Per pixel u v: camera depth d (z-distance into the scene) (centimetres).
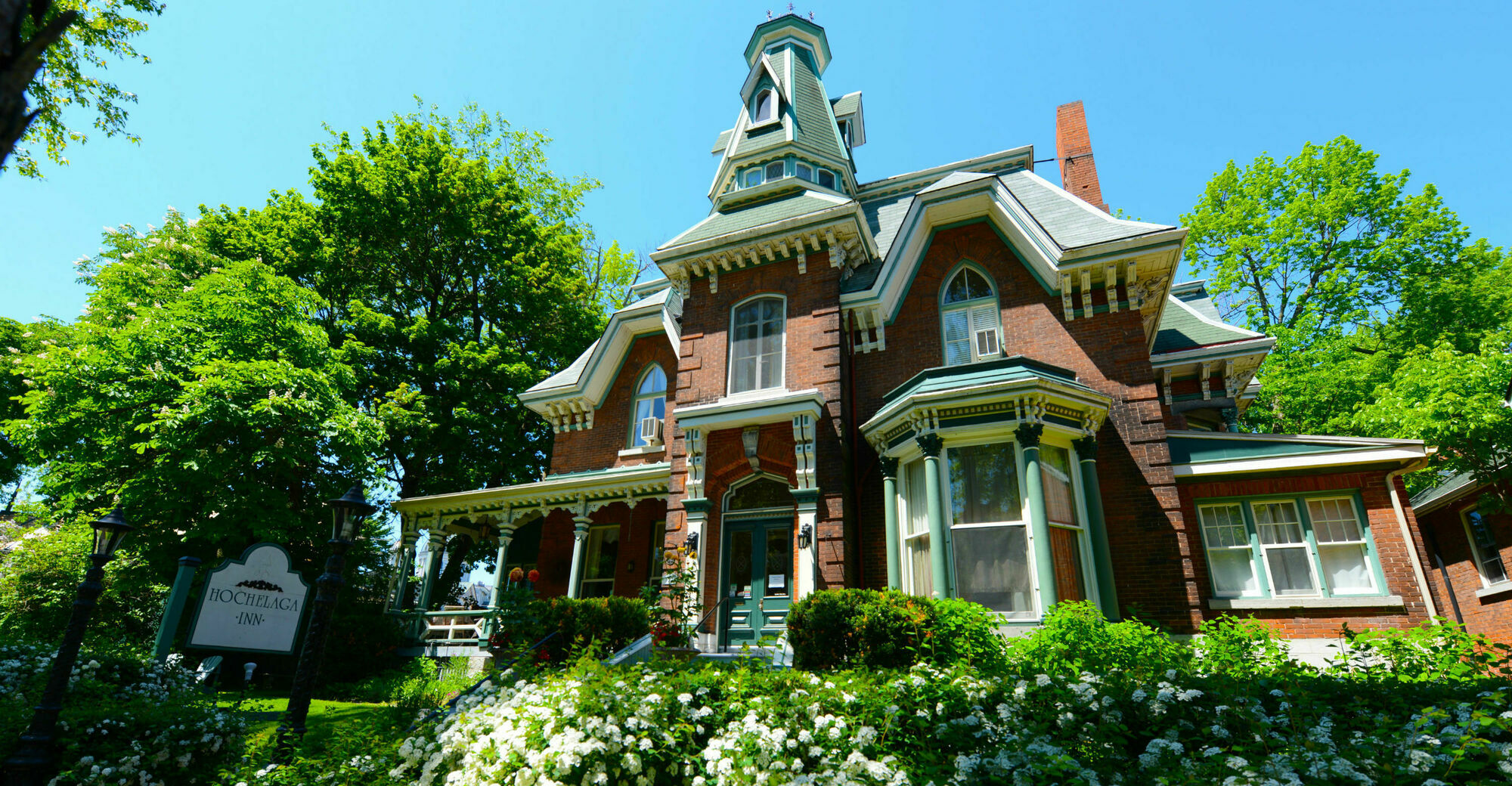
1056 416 1229
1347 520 1209
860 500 1445
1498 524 1666
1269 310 2952
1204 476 1270
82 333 1834
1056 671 706
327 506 1981
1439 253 2669
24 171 1248
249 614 937
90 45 1221
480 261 2931
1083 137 2295
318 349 2008
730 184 2181
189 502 1652
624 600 1205
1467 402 1502
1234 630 848
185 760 666
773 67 2333
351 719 1032
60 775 612
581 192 3578
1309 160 2823
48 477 1775
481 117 3341
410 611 1800
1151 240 1377
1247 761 455
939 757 564
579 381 2050
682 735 606
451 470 2625
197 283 1962
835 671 775
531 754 547
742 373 1569
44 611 1720
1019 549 1161
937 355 1530
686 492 1472
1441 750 450
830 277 1558
